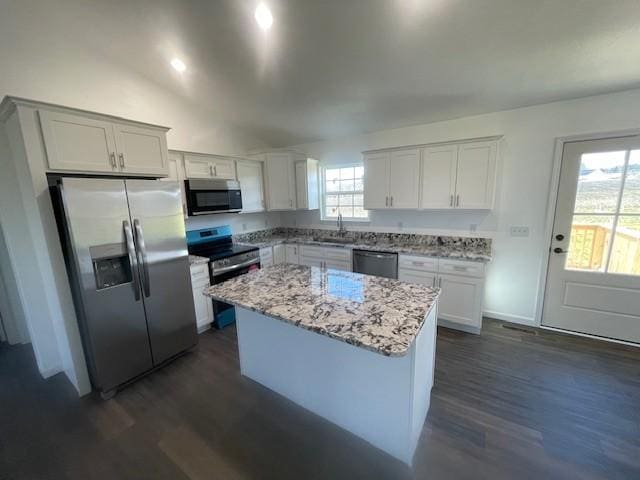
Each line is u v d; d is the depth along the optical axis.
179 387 2.18
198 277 2.89
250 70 2.64
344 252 3.57
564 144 2.64
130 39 2.44
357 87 2.72
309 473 1.47
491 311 3.21
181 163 3.01
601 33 1.77
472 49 2.04
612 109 2.43
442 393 2.00
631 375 2.15
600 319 2.71
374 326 1.30
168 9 2.08
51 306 2.18
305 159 4.00
